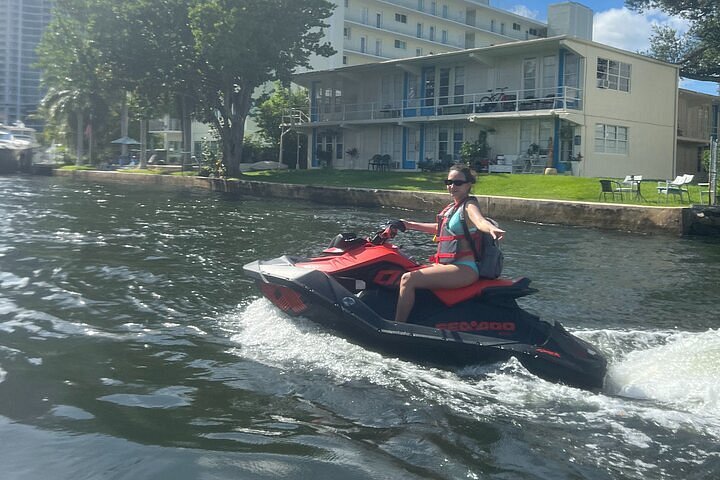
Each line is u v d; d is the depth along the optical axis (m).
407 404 4.19
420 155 36.91
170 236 12.37
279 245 11.43
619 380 4.75
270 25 32.97
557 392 4.45
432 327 5.10
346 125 39.50
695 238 15.76
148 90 38.44
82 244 10.98
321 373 4.72
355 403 4.19
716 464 3.45
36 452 3.39
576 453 3.55
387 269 5.50
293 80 42.94
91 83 40.41
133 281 7.96
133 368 4.79
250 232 13.43
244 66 33.97
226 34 31.98
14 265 8.80
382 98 39.31
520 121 31.55
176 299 7.06
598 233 16.47
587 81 29.48
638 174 32.44
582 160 29.39
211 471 3.23
